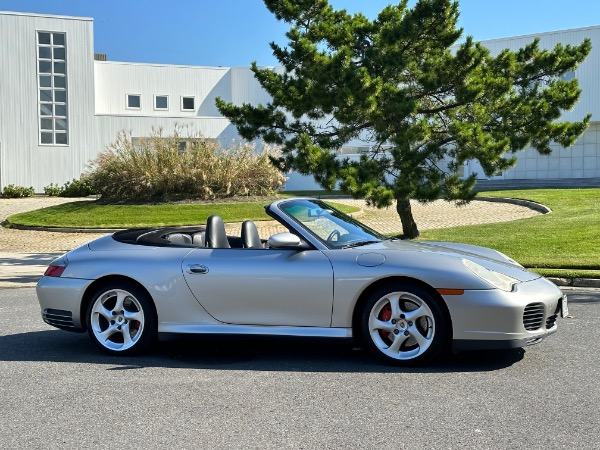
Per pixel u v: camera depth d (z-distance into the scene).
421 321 5.66
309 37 16.39
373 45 16.08
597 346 6.38
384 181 15.15
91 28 34.97
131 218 21.77
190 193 24.64
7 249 18.09
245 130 16.73
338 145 16.14
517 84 16.47
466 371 5.55
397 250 5.89
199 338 6.05
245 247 6.62
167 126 35.84
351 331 5.78
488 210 21.91
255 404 4.79
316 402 4.81
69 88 34.75
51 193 33.31
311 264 5.84
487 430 4.18
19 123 34.06
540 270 11.05
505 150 14.50
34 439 4.19
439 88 15.63
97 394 5.11
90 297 6.41
